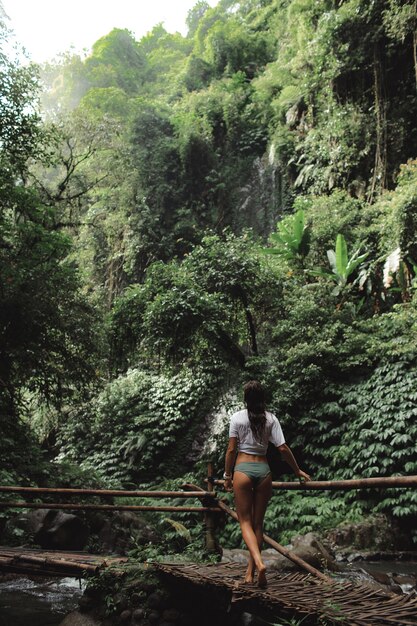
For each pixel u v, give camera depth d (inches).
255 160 1004.6
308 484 151.3
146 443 664.4
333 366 503.8
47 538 289.7
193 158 1015.0
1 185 451.5
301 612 115.6
